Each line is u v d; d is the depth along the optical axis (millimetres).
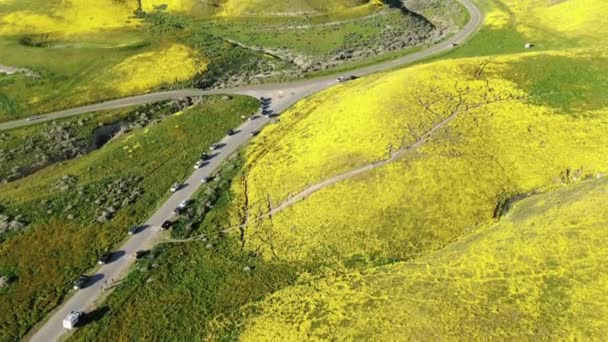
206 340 53281
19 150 94062
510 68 85500
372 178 69250
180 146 89062
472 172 67062
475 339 43688
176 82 114625
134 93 111062
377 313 49156
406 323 46938
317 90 103625
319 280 58062
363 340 46531
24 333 56250
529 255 50562
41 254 67562
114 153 89625
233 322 54719
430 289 50281
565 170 65625
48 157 92250
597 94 76500
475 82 82875
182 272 62594
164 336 54625
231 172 79750
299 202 69812
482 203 64062
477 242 56625
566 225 52844
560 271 47781
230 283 60094
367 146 74500
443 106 78562
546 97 77688
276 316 53594
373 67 112375
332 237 63906
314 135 82500
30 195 80438
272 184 74625
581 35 115188
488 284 48750
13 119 103812
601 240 49406
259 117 94875
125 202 75875
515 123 73250
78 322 56812
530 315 44469
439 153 70188
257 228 67875
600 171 64125
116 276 63031
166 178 80875
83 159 90625
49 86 114000
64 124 100500
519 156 68312
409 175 68312
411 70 90125
